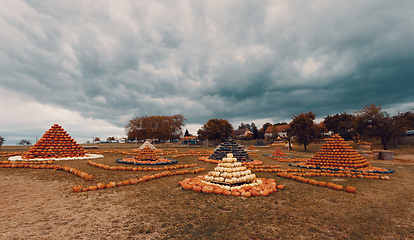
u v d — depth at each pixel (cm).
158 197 849
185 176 1320
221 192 894
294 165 1725
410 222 622
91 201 791
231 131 6297
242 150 2084
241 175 1011
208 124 6225
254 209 718
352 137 4925
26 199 803
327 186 1037
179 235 527
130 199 823
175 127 7100
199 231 550
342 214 681
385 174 1348
